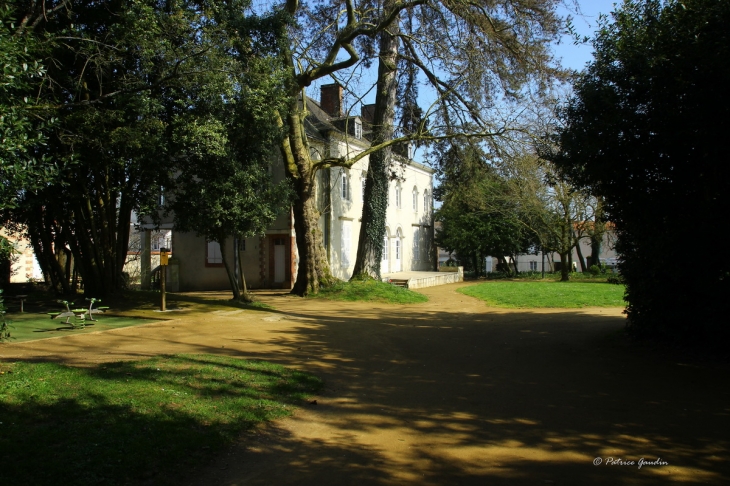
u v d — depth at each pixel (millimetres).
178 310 15039
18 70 6805
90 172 15172
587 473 4430
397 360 9234
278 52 14742
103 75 12555
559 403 6477
